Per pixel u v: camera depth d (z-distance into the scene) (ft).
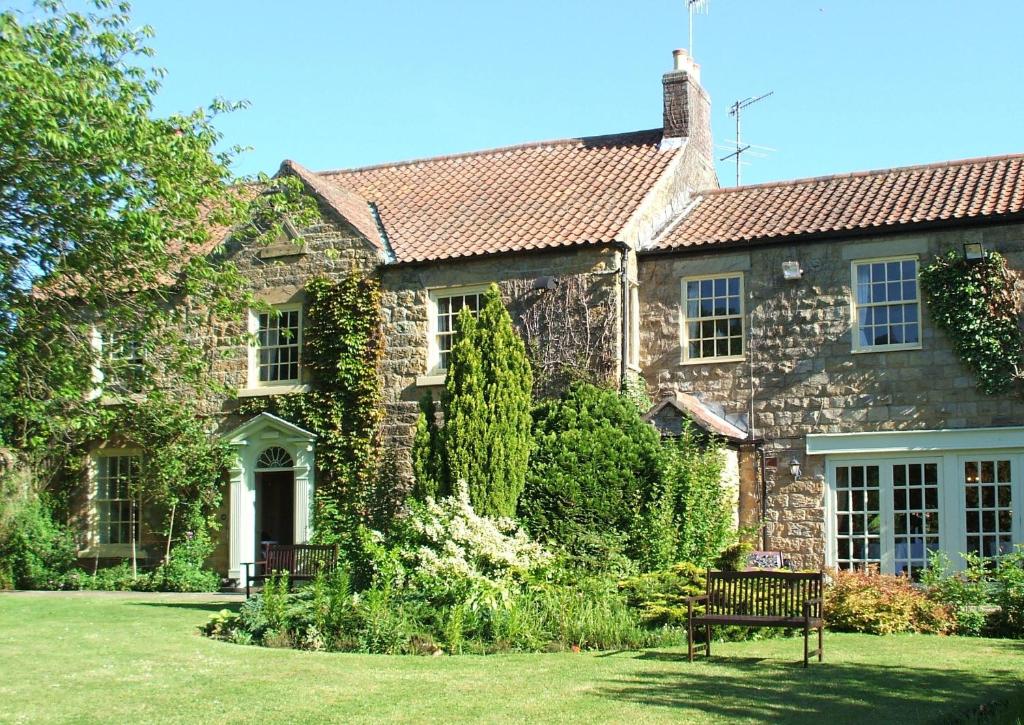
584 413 64.39
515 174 83.41
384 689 36.73
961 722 31.48
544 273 71.72
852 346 67.31
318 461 75.97
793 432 68.13
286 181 69.92
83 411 67.87
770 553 59.62
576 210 74.59
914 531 65.00
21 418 78.02
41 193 58.08
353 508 74.08
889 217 67.10
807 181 76.79
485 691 36.14
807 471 67.62
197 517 78.84
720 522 59.31
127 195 59.93
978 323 64.08
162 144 60.23
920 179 72.28
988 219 64.34
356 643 46.65
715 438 64.44
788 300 69.15
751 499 68.54
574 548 60.08
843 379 67.31
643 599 50.37
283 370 79.30
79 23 60.80
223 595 72.54
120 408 76.38
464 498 55.52
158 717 32.99
